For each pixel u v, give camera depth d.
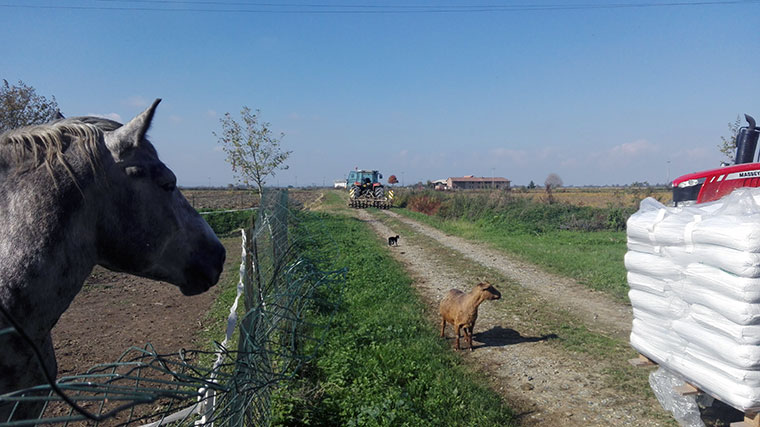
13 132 1.88
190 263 2.21
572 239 17.22
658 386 4.51
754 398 3.37
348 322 6.85
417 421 4.20
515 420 4.61
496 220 22.09
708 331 3.68
